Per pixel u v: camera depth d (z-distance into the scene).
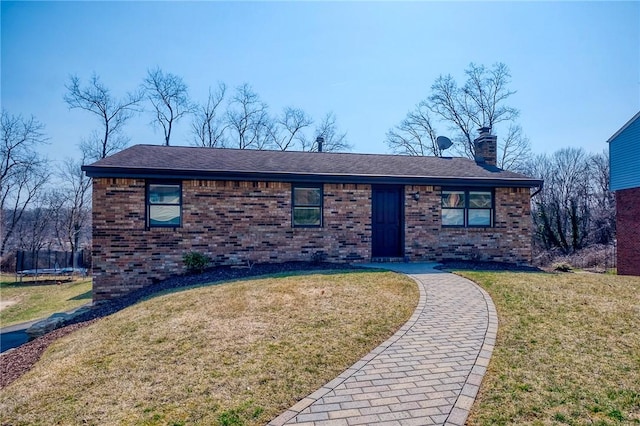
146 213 11.37
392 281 8.91
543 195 34.69
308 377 4.25
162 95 33.25
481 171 14.38
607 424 3.29
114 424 3.49
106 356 5.22
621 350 4.92
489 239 13.56
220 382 4.19
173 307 7.27
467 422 3.31
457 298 7.59
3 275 24.56
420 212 13.18
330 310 6.61
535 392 3.85
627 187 19.56
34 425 3.63
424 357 4.77
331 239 12.61
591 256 25.78
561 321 6.07
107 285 11.10
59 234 34.78
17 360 6.54
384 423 3.30
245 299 7.35
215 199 11.82
